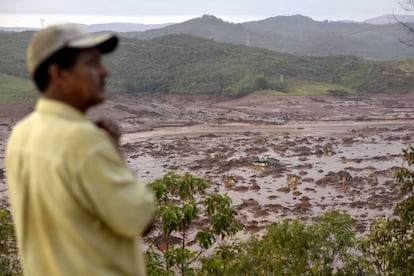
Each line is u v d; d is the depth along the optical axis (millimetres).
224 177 37406
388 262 9211
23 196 2393
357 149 49656
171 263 7359
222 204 7398
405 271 9109
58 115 2365
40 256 2369
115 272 2367
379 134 57844
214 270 7719
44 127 2336
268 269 7977
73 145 2225
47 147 2271
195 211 7055
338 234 8852
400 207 9719
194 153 47719
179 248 7469
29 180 2346
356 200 32250
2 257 7809
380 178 37625
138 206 2254
